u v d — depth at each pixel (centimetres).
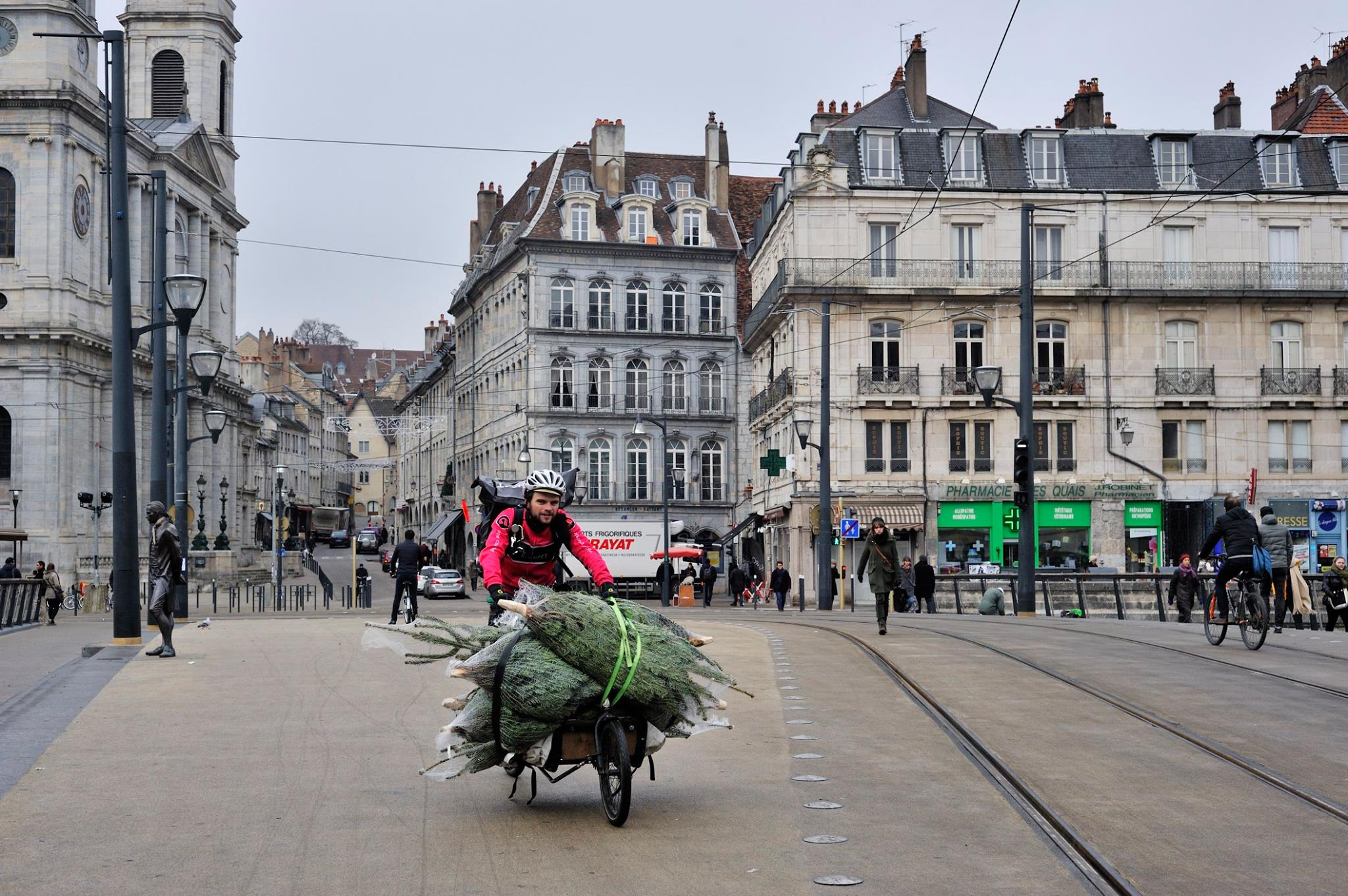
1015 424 4897
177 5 7525
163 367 2433
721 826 741
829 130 5009
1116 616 3331
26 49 5859
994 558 4850
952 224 4931
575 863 661
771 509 5491
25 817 761
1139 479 4891
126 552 1845
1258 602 1659
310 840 710
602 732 746
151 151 6550
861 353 4881
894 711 1179
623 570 5550
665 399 6925
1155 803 792
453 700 776
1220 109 5484
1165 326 4950
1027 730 1054
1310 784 845
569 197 6875
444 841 709
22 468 5750
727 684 777
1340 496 4919
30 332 5716
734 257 7081
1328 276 4972
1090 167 5019
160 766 915
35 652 1914
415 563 2575
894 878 632
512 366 7181
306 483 13225
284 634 2214
